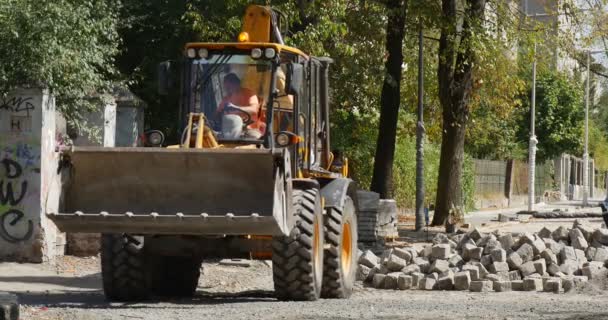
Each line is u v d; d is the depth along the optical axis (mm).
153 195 23344
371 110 60156
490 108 73250
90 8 40125
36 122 34469
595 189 172000
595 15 57469
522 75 112875
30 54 35188
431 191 77938
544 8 58406
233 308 23203
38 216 34438
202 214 22656
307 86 27141
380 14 51875
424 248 32094
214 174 23031
